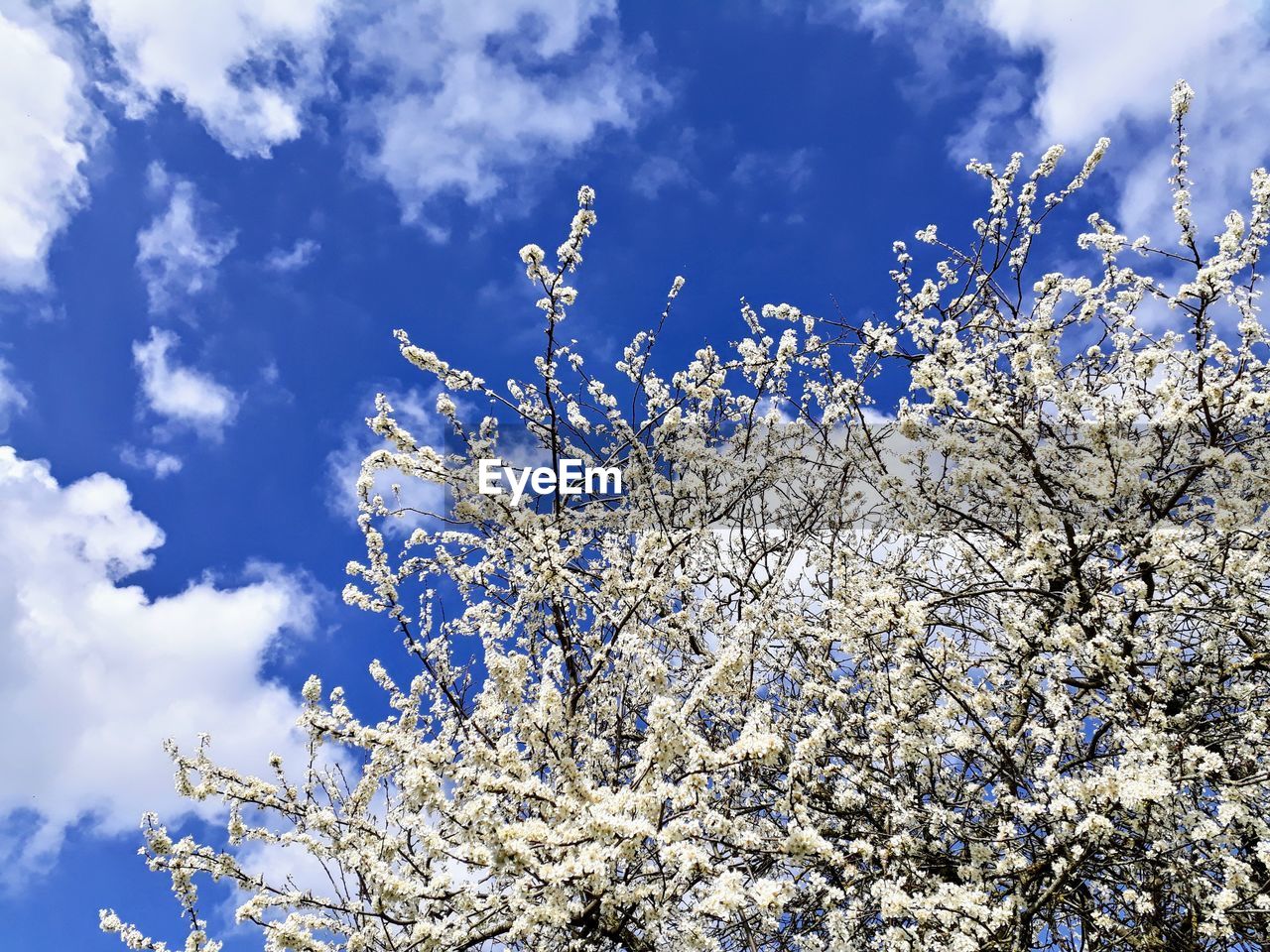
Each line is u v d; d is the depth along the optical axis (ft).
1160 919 14.10
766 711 13.53
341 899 14.16
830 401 21.34
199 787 14.40
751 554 19.29
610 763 14.08
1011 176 18.85
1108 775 12.37
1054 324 18.19
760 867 14.47
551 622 17.53
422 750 11.03
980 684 16.42
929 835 15.14
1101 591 15.85
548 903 10.66
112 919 14.96
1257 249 14.98
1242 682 16.31
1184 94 15.66
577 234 14.57
